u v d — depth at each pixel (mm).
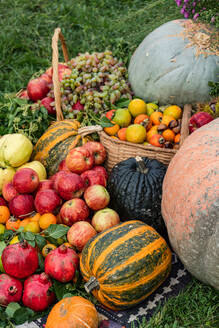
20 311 2037
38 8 5355
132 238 2090
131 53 3793
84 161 2635
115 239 2088
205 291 2193
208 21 2924
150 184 2469
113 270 1979
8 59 4527
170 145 2699
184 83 2881
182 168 2051
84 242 2285
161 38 2996
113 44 4520
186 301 2137
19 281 2170
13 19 5059
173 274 2336
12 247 2131
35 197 2529
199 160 1980
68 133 2877
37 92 3363
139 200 2447
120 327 2041
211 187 1858
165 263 2109
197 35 2916
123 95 3154
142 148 2660
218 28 2955
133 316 2094
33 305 2072
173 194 2057
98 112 3088
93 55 3250
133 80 3195
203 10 3027
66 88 3188
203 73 2846
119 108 3070
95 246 2094
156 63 2957
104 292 2006
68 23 5023
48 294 2080
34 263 2150
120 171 2562
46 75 3557
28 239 2180
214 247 1845
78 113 3033
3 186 2639
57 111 3029
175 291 2229
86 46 4656
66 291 2135
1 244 2336
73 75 3137
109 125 2812
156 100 3070
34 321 2086
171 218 2072
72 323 1840
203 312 2092
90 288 2006
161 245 2121
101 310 2129
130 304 2043
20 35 4871
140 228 2162
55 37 3020
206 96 2910
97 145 2768
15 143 2705
